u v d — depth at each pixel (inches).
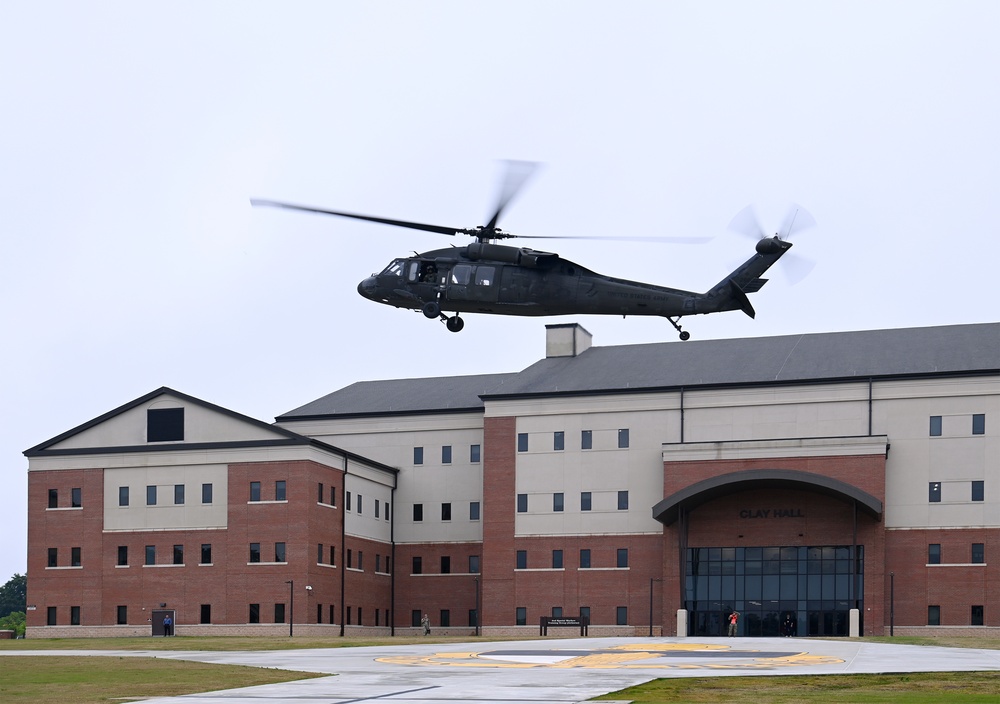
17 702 1238.9
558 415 3705.7
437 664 1781.5
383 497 3961.6
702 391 3563.0
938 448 3334.2
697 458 3447.3
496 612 3683.6
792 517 3390.7
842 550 3339.1
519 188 1619.1
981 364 3363.7
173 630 3545.8
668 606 3437.5
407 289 1732.3
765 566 3398.1
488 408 3784.5
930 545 3304.6
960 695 1293.1
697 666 1727.4
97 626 3619.6
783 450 3373.5
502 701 1173.7
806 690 1350.9
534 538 3678.6
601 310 1695.4
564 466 3678.6
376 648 2335.1
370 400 4202.8
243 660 1904.5
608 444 3644.2
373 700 1186.6
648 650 2223.2
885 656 2021.4
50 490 3722.9
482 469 3939.5
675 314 1711.4
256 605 3491.6
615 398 3651.6
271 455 3535.9
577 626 3526.1
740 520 3432.6
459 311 1723.7
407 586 3966.5
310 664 1792.6
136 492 3644.2
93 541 3659.0
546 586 3646.7
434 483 3991.1
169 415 3656.5
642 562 3565.5
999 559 3245.6
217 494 3570.4
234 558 3526.1
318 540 3538.4
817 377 3472.0
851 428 3410.4
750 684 1413.6
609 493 3624.5
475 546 3924.7
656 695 1256.2
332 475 3641.7
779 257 1779.0
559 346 4013.3
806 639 2738.7
